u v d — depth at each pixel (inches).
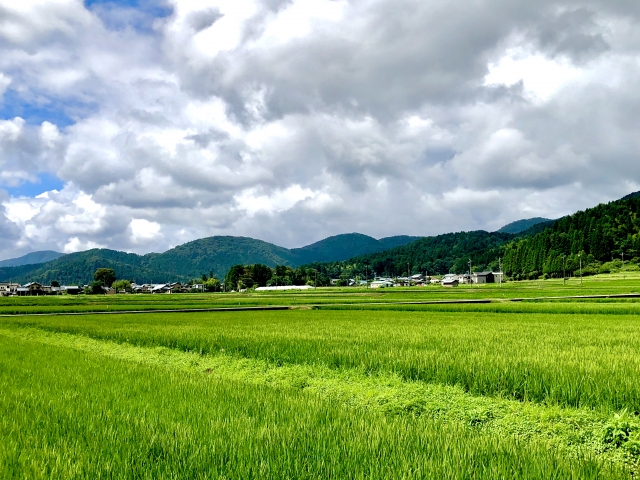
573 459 252.5
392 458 246.7
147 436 287.3
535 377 440.1
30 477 226.4
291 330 962.1
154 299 3558.1
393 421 319.0
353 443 268.4
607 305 1518.2
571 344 674.2
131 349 816.9
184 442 274.5
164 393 410.0
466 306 1674.5
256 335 867.4
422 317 1330.0
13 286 7539.4
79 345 916.6
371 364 546.3
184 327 1099.9
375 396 433.7
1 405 371.9
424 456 247.9
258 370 591.2
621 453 293.4
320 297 3011.8
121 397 397.4
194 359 693.9
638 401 371.2
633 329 898.7
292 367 581.0
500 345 663.8
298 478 224.8
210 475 227.5
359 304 2038.6
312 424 307.6
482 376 457.4
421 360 539.2
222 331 967.6
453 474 225.3
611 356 542.6
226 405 365.1
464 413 377.7
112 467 237.6
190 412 345.1
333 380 506.9
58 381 471.5
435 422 325.1
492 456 250.7
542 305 1603.1
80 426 311.3
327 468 233.1
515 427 346.0
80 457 253.1
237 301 2770.7
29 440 284.4
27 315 1803.6
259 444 269.6
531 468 234.1
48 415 340.8
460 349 628.1
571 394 393.4
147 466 239.8
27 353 717.3
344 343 720.3
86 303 2795.3
